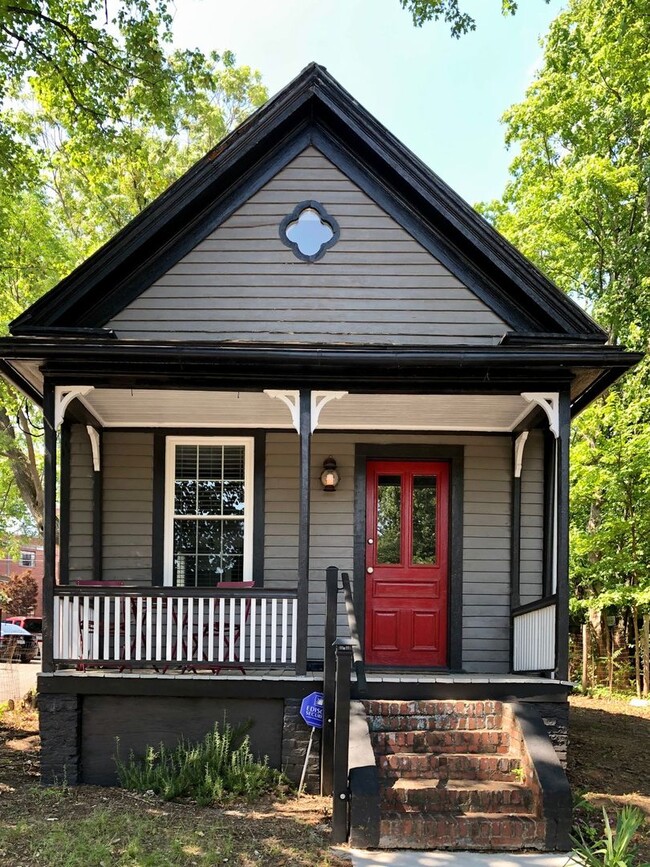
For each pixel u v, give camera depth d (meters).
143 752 5.75
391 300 7.05
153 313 7.00
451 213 6.93
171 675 5.77
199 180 6.86
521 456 7.43
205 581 7.50
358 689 5.23
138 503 7.52
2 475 17.59
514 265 6.89
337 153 7.22
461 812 4.82
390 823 4.54
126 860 4.01
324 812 5.14
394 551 7.60
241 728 5.75
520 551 7.48
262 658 5.82
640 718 9.33
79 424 7.49
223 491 7.61
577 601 11.14
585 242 14.01
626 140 13.99
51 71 8.74
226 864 4.09
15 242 13.58
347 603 5.78
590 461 11.46
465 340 7.01
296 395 6.02
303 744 5.71
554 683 5.68
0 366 6.00
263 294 7.04
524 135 15.12
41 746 5.66
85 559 7.37
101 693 5.70
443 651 7.46
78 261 15.57
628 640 12.58
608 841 4.18
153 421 7.51
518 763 5.24
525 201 15.24
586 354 5.62
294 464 7.61
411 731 5.57
